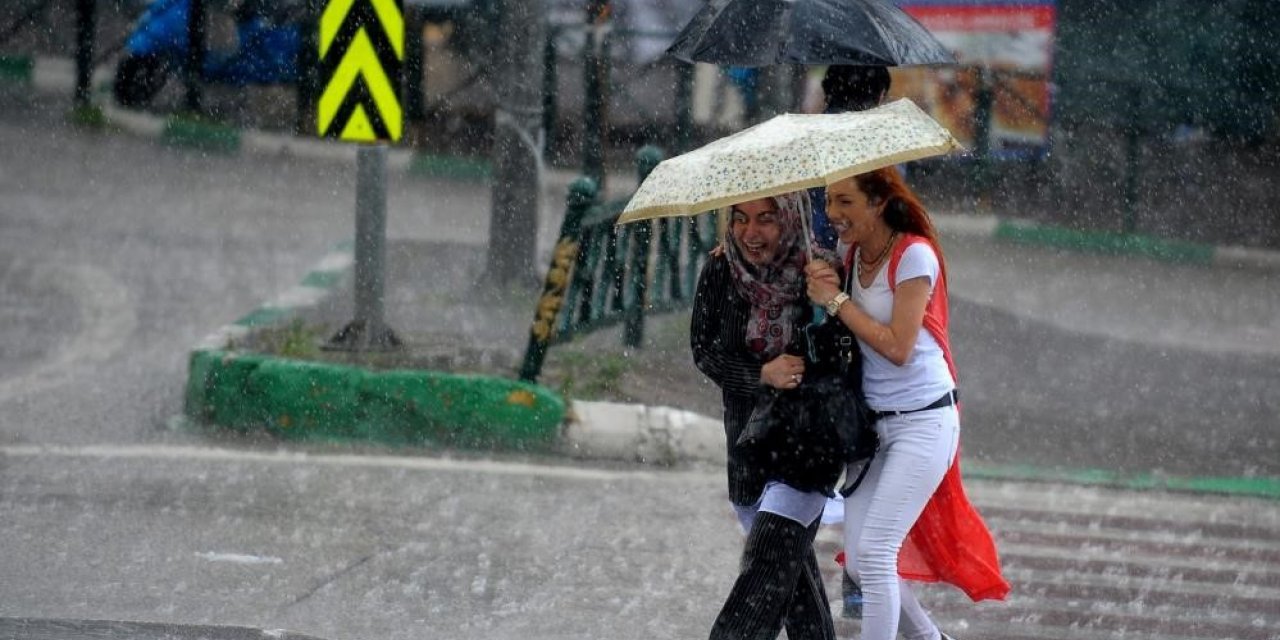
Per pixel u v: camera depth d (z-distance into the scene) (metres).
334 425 30.78
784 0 22.77
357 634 20.50
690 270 38.66
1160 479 31.17
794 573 16.92
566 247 31.64
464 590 22.56
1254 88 70.38
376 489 27.59
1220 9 70.38
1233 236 68.69
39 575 22.27
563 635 20.84
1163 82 70.69
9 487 26.67
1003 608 22.73
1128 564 25.30
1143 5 70.25
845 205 16.47
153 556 23.41
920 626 17.73
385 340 34.72
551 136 71.75
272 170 69.38
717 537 25.69
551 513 26.67
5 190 60.69
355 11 33.19
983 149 71.25
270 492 27.09
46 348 37.72
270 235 54.97
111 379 34.88
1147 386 39.62
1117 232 67.81
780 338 16.94
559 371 35.16
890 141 16.11
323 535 24.86
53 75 82.12
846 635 21.09
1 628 19.33
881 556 16.83
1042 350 43.44
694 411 33.09
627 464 30.31
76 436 30.23
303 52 76.19
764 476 16.92
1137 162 69.38
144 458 28.92
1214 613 22.81
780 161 15.82
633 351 37.94
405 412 30.64
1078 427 35.19
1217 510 29.06
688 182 16.05
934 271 16.48
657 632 21.14
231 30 76.50
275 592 22.08
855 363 16.84
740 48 22.70
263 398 30.92
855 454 16.59
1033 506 28.81
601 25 57.41
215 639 19.27
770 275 16.81
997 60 70.94
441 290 44.44
